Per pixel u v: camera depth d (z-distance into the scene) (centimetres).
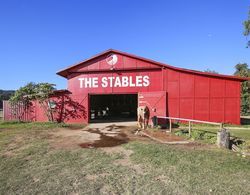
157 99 2109
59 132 1636
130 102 2964
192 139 1277
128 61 2198
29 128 1834
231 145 1115
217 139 1126
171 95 2114
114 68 2212
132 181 708
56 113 2261
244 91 3928
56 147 1148
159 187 664
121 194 632
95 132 1631
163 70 2134
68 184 704
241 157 927
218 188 655
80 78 2272
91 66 2255
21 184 715
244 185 675
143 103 2147
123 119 2541
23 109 2338
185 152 988
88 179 736
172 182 696
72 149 1100
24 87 2309
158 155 945
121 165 854
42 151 1068
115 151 1048
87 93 2245
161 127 1842
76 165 867
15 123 2161
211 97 2053
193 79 2083
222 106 2038
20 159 962
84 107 2225
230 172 771
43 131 1684
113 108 3005
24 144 1230
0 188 691
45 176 771
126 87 2202
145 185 679
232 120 2020
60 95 2259
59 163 898
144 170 797
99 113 2923
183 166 821
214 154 964
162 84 2134
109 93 2223
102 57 2244
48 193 652
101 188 672
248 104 3881
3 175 790
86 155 991
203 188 656
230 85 2031
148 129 1742
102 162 891
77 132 1636
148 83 2164
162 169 798
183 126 1920
